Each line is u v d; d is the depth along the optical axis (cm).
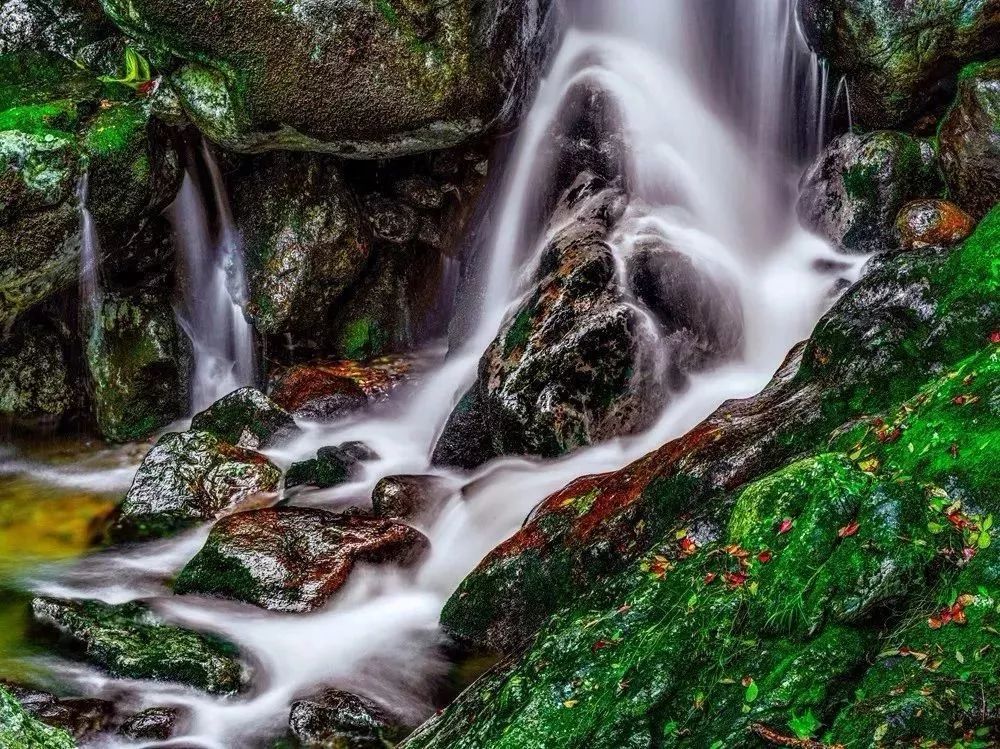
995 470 471
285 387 1052
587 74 1088
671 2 1111
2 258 908
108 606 748
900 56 961
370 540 771
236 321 1094
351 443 944
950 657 405
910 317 670
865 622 439
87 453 1020
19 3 1039
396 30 905
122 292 1032
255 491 889
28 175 887
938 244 870
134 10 894
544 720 464
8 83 1003
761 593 460
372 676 678
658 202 1043
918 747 379
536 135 1081
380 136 955
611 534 648
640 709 447
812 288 990
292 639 711
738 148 1104
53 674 678
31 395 1016
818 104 1057
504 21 961
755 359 957
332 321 1120
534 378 862
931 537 448
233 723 640
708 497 613
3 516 905
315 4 884
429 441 985
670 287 914
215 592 750
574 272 904
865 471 503
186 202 1042
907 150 967
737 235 1057
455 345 1096
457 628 703
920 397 559
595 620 509
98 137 933
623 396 859
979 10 924
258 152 988
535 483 838
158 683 667
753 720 415
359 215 1085
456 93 939
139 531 870
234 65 905
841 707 410
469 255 1130
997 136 863
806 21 1023
